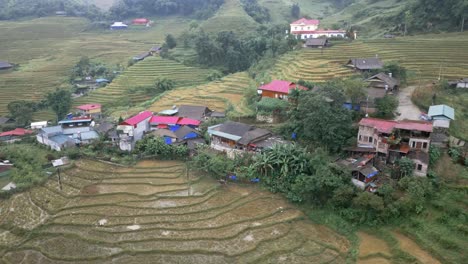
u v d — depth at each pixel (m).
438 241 33.03
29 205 42.38
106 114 74.69
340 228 37.47
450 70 63.53
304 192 40.62
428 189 36.91
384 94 51.38
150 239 36.19
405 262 32.03
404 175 39.38
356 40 86.50
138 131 57.06
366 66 65.06
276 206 41.47
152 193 44.06
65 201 42.91
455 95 53.91
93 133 58.50
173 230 37.59
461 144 43.06
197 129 58.47
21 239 37.06
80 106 76.56
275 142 48.34
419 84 59.69
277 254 34.38
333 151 45.59
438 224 34.69
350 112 46.72
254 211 40.66
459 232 33.28
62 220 39.50
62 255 34.53
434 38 80.38
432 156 40.22
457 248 31.75
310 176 40.62
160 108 70.75
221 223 38.56
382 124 43.03
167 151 51.78
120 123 55.78
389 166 41.56
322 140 46.00
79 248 35.47
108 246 35.56
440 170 39.44
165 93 81.56
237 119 57.97
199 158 48.09
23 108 74.38
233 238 36.34
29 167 49.69
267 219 39.38
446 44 74.62
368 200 36.78
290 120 51.91
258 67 84.94
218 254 34.31
